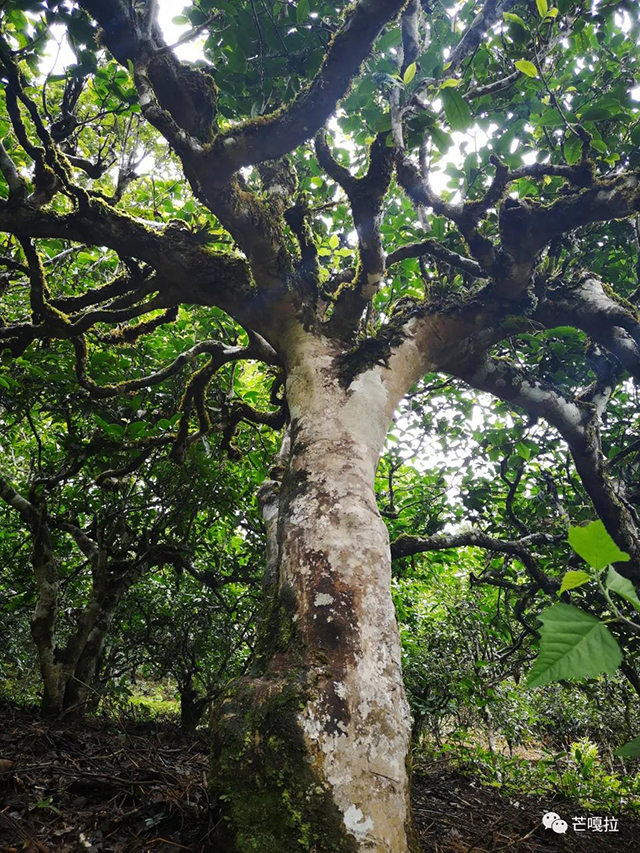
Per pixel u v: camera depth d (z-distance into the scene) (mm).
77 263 6543
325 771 2045
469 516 6953
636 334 3734
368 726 2160
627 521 4512
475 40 3480
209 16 3727
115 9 3156
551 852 4145
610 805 5867
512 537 6711
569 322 4051
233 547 8742
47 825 2674
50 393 6227
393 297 5641
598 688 9477
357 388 3199
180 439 5324
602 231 5316
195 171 3195
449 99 2910
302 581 2527
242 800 2057
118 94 4262
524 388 4359
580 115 3771
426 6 4355
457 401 6637
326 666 2268
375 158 3184
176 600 8359
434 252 4246
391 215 5832
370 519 2701
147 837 2500
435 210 3838
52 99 5496
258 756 2107
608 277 5465
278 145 3107
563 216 3408
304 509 2729
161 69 3086
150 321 5062
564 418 4422
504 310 3867
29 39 3988
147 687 13211
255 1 3701
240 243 3467
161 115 3105
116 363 5969
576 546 717
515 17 3412
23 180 3689
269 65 3742
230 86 3846
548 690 10781
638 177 3328
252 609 8273
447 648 9008
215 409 6152
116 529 6750
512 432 5512
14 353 4574
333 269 5441
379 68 4000
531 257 3613
